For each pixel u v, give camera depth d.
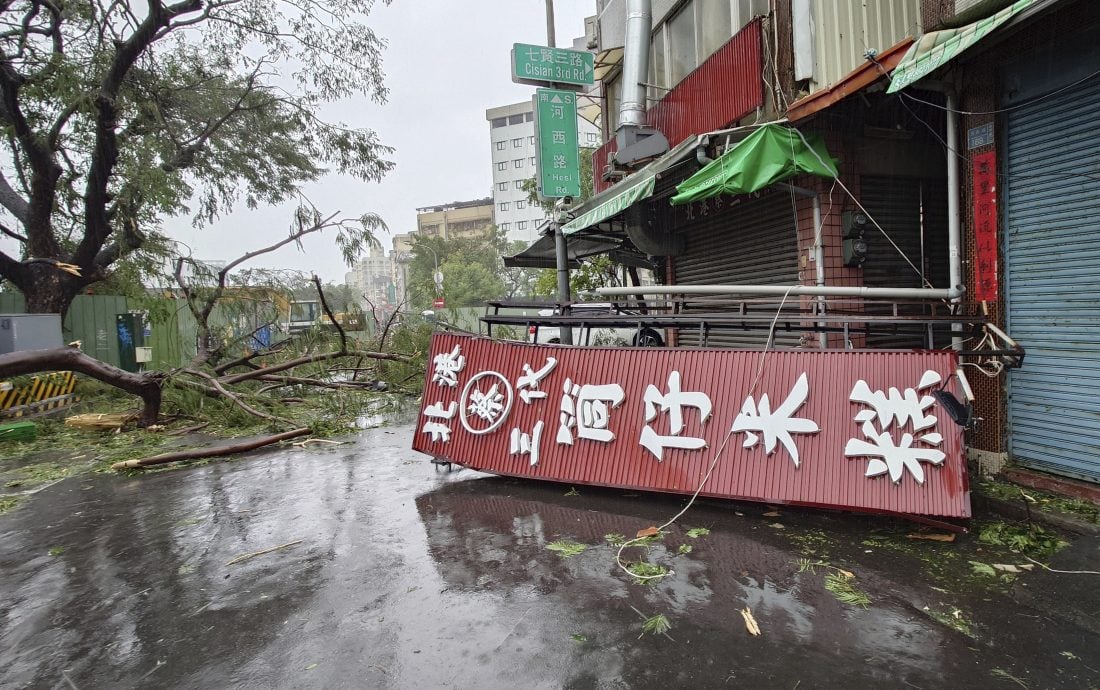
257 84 14.72
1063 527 3.74
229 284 11.84
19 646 3.06
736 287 4.66
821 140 5.62
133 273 12.27
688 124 8.36
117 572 3.95
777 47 6.47
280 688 2.59
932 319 4.20
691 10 8.60
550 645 2.79
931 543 3.70
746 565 3.52
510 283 46.91
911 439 3.79
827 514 4.25
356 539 4.29
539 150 10.02
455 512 4.75
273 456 7.15
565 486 5.24
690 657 2.65
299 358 10.99
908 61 3.98
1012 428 4.46
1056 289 4.14
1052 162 4.13
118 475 6.53
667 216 8.94
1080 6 3.85
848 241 5.95
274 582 3.66
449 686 2.53
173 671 2.77
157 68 13.56
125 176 12.40
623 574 3.49
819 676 2.48
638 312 6.66
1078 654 2.58
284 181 17.08
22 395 9.77
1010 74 4.36
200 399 9.22
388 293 45.50
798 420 4.13
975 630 2.77
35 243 12.94
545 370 5.18
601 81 11.96
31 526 4.97
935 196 6.54
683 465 4.52
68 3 11.10
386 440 7.85
